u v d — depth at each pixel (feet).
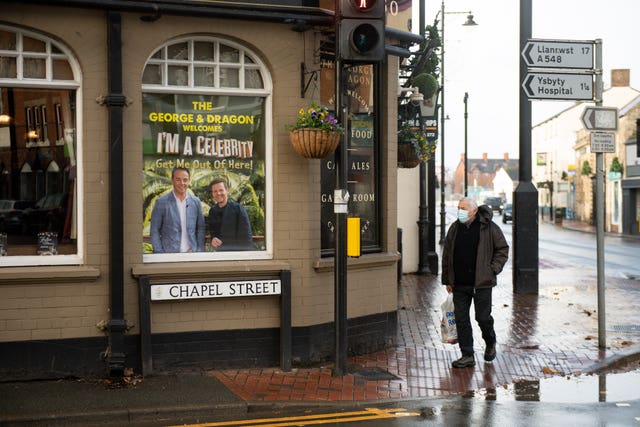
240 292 27.86
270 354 28.63
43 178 26.66
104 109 26.40
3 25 25.66
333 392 25.44
